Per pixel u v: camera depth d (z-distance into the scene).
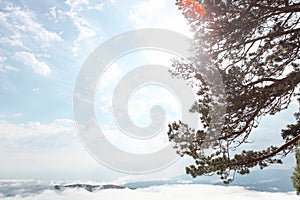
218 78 6.33
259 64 6.74
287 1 6.56
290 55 6.63
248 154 7.02
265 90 6.22
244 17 6.39
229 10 6.59
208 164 6.46
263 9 6.36
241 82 6.49
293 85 5.92
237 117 6.64
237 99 6.23
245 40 6.63
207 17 6.73
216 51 6.91
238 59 6.95
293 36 6.36
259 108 6.45
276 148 7.22
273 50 6.73
